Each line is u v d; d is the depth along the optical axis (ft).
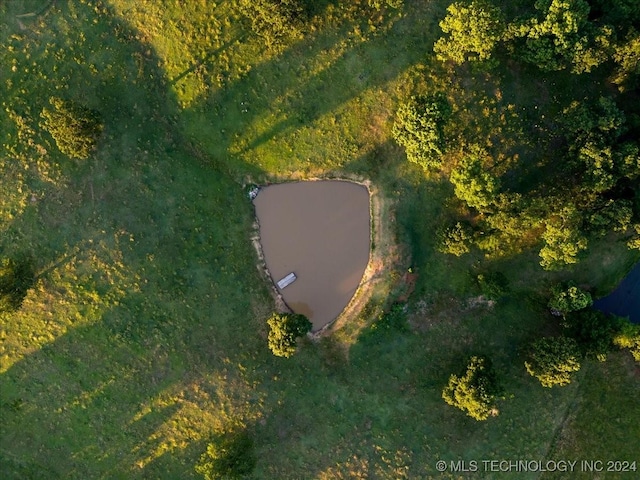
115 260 151.43
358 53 146.51
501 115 145.48
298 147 150.30
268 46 146.92
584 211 137.90
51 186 151.23
